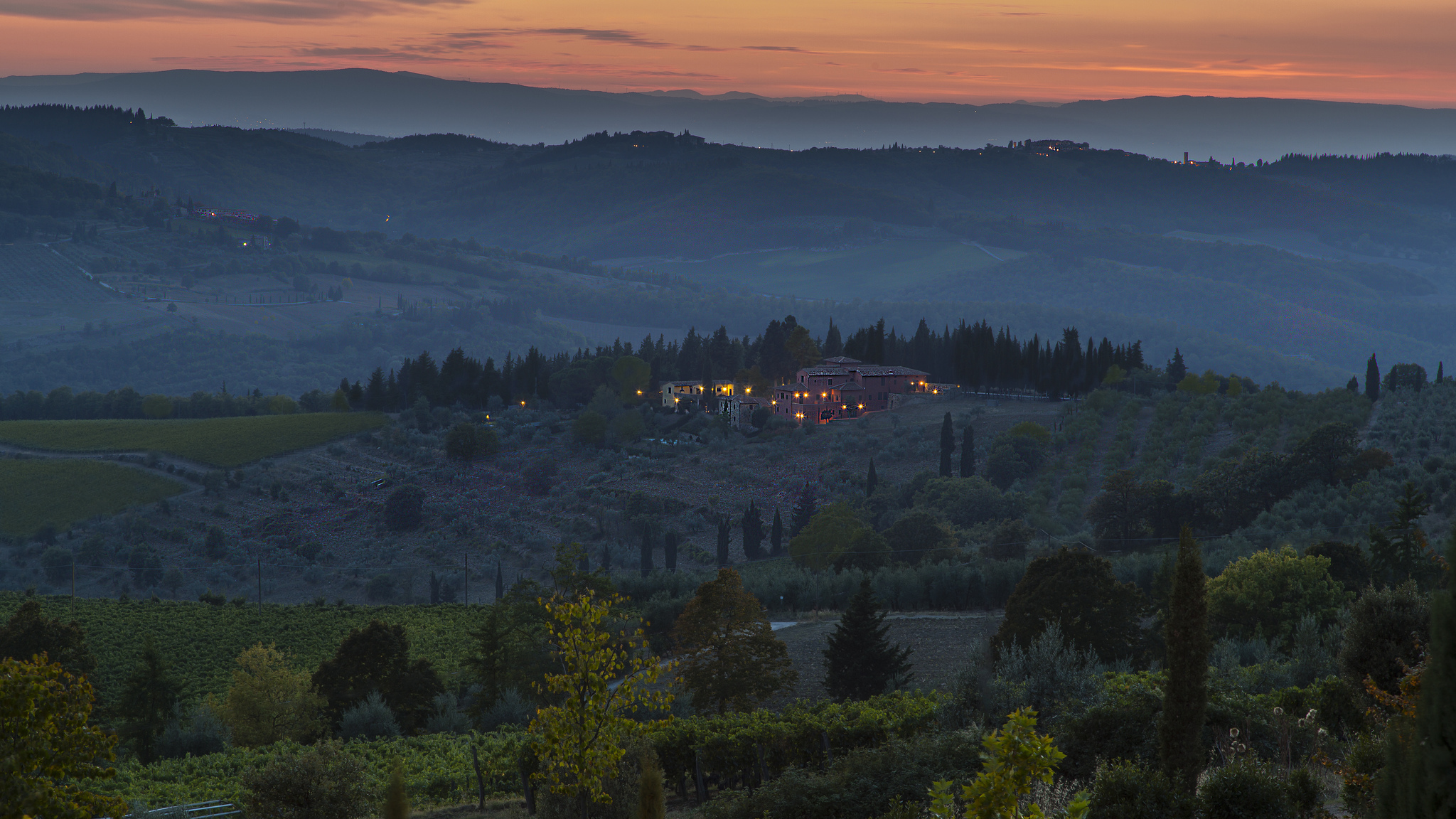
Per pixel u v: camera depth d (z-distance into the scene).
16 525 189.62
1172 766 22.36
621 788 28.28
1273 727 28.47
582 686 25.38
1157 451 159.75
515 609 65.12
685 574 96.81
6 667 20.52
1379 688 27.72
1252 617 54.09
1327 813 21.66
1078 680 33.91
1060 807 22.36
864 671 50.97
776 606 84.81
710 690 52.38
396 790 15.01
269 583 170.62
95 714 63.19
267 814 29.08
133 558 176.50
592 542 173.62
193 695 77.81
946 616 75.31
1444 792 11.91
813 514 161.12
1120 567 76.56
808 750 35.16
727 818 28.30
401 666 62.75
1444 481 104.88
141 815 33.28
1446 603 12.11
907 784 26.58
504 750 40.94
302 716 59.66
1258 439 151.62
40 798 20.05
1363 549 73.12
